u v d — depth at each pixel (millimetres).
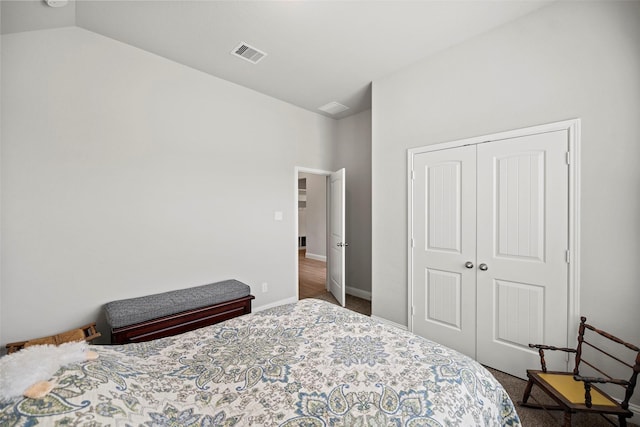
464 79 2393
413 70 2748
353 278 4340
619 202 1720
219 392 966
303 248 9078
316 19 2109
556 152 1942
